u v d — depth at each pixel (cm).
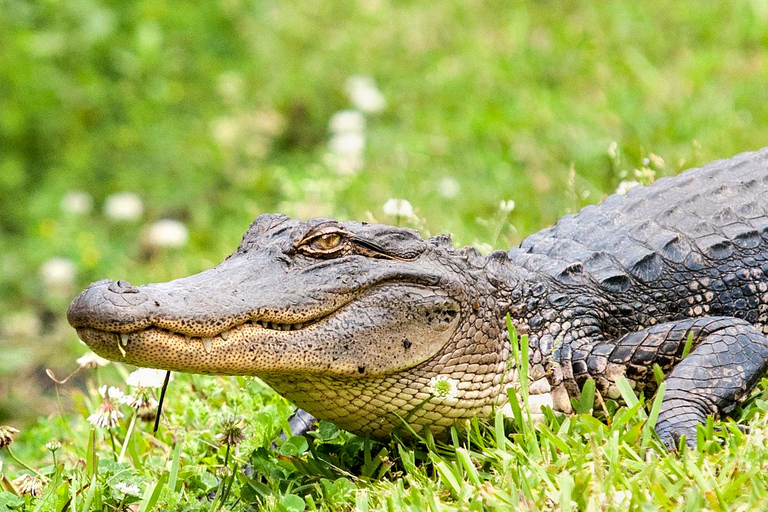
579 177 1427
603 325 861
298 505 716
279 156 2195
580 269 876
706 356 780
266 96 2284
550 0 2225
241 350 715
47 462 968
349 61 2277
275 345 722
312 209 1432
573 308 852
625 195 991
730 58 1850
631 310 873
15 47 2472
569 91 1911
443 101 1997
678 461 683
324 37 2411
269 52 2391
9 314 1983
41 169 2375
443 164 1752
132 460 882
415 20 2294
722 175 1001
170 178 2236
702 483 622
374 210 1480
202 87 2450
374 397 759
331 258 757
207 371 716
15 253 2133
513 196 1523
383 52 2259
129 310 682
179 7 2602
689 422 738
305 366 728
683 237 916
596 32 2033
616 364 816
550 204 1466
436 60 2177
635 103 1727
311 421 873
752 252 921
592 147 1588
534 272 873
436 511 655
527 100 1862
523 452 712
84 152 2327
